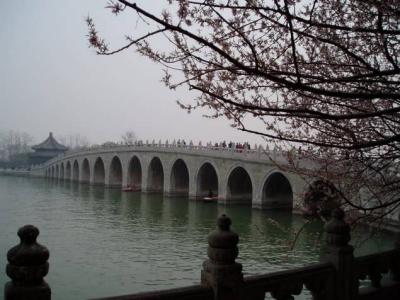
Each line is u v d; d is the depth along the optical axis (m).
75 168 103.44
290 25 5.04
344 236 7.54
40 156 150.25
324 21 6.52
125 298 4.73
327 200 8.55
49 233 34.69
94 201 58.94
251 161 46.47
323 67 6.96
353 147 6.13
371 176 9.12
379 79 6.23
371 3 5.62
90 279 22.36
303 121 7.87
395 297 8.59
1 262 25.08
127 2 4.51
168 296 5.05
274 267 23.67
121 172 84.81
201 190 58.06
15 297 4.09
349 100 7.20
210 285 5.47
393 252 8.72
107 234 34.22
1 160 182.50
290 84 5.19
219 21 5.64
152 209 49.47
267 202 46.12
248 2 5.39
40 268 4.23
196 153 56.66
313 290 7.02
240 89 6.49
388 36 6.86
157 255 27.31
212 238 5.57
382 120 7.65
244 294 5.89
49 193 72.62
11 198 63.81
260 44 6.05
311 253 26.52
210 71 5.95
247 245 29.14
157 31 5.05
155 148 66.69
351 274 7.53
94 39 5.18
